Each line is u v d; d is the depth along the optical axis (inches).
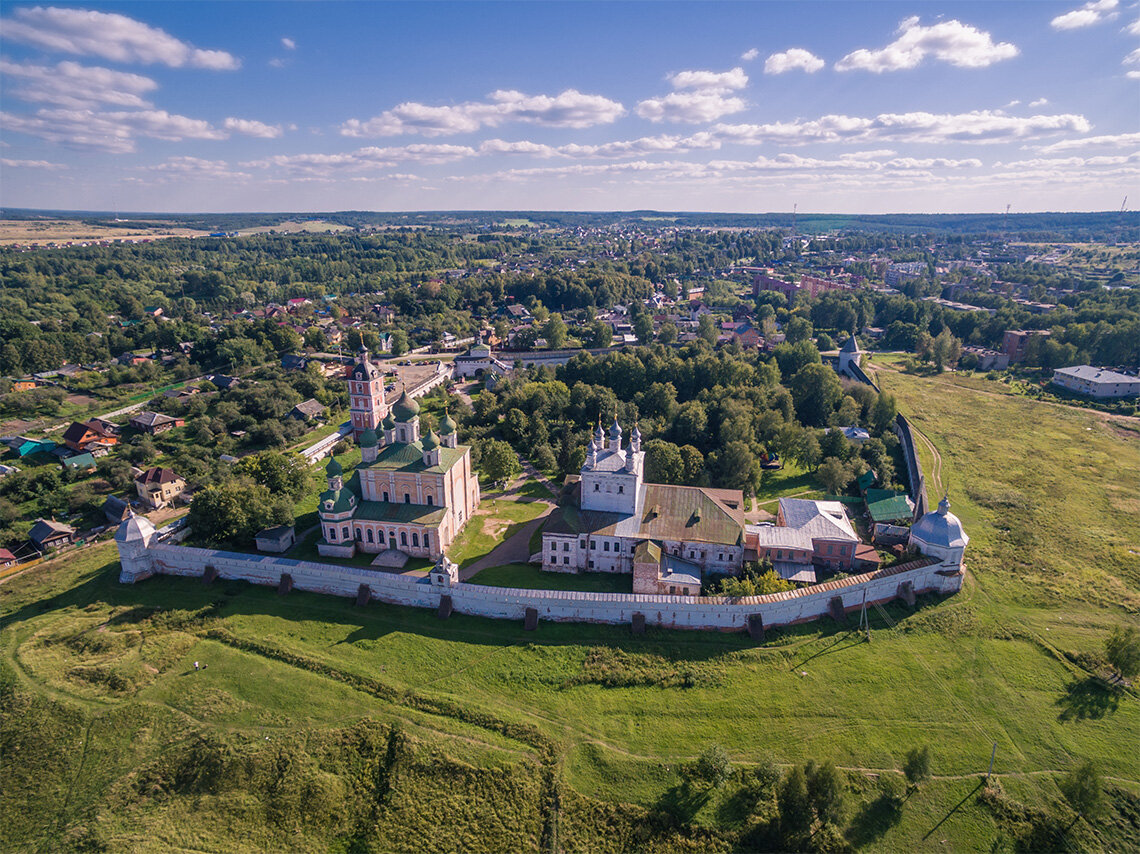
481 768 2878.9
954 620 3784.5
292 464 5438.0
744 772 2878.9
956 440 6599.4
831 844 2603.3
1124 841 2610.7
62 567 4495.6
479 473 5905.5
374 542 4473.4
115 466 5841.5
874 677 3390.7
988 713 3184.1
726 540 4119.1
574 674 3427.7
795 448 5905.5
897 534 4660.4
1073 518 4992.6
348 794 2810.0
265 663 3459.6
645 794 2805.1
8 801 2783.0
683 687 3356.3
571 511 4387.3
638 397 7234.3
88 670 3376.0
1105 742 3026.6
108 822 2677.2
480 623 3821.4
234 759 2903.5
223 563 4188.0
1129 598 3988.7
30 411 7637.8
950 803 2760.8
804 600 3735.2
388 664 3476.9
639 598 3737.7
